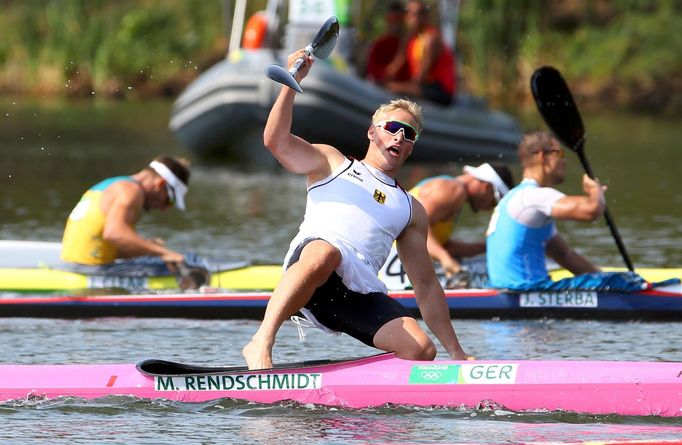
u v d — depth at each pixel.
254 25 60.53
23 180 51.06
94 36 90.81
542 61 88.00
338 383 18.02
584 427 17.05
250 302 26.64
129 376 18.42
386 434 16.69
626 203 45.91
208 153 61.19
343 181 19.14
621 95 89.38
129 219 28.41
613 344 23.83
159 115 80.62
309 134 56.66
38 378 18.41
